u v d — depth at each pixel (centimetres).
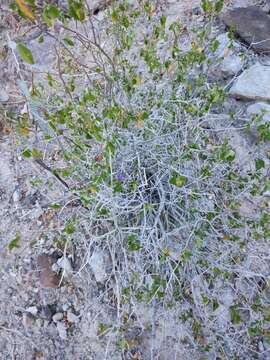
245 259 55
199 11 75
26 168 66
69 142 57
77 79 68
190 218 54
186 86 58
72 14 48
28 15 45
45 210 62
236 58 69
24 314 57
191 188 53
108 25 72
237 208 56
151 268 54
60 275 58
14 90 73
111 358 54
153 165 54
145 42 58
